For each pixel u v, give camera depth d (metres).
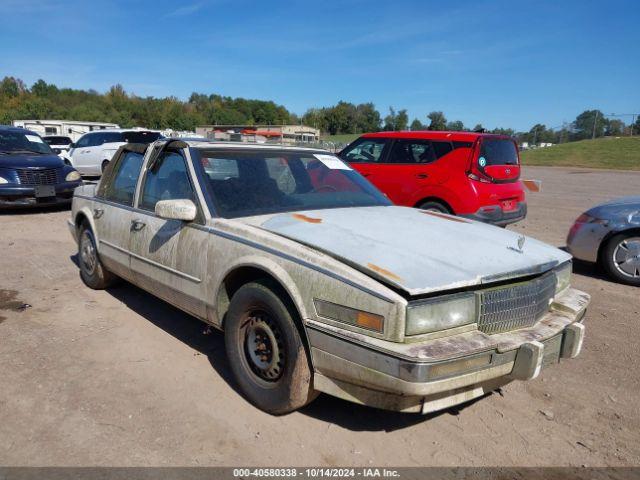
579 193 18.23
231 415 3.27
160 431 3.08
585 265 7.35
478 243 3.29
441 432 3.18
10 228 9.35
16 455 2.83
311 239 3.12
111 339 4.38
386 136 8.95
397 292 2.64
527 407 3.50
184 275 3.82
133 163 4.91
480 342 2.67
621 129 51.16
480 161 7.87
